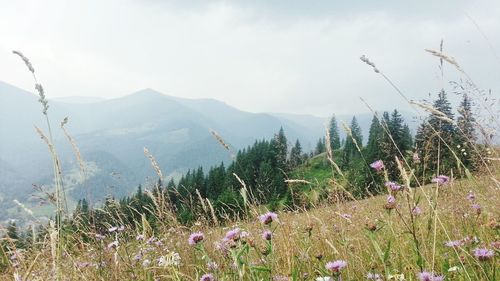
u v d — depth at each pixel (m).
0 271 3.75
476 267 3.39
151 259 5.15
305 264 4.24
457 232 4.54
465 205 4.86
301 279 3.82
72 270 4.51
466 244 4.01
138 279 4.79
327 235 4.68
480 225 4.45
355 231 4.88
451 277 3.53
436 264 3.71
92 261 5.10
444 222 4.94
